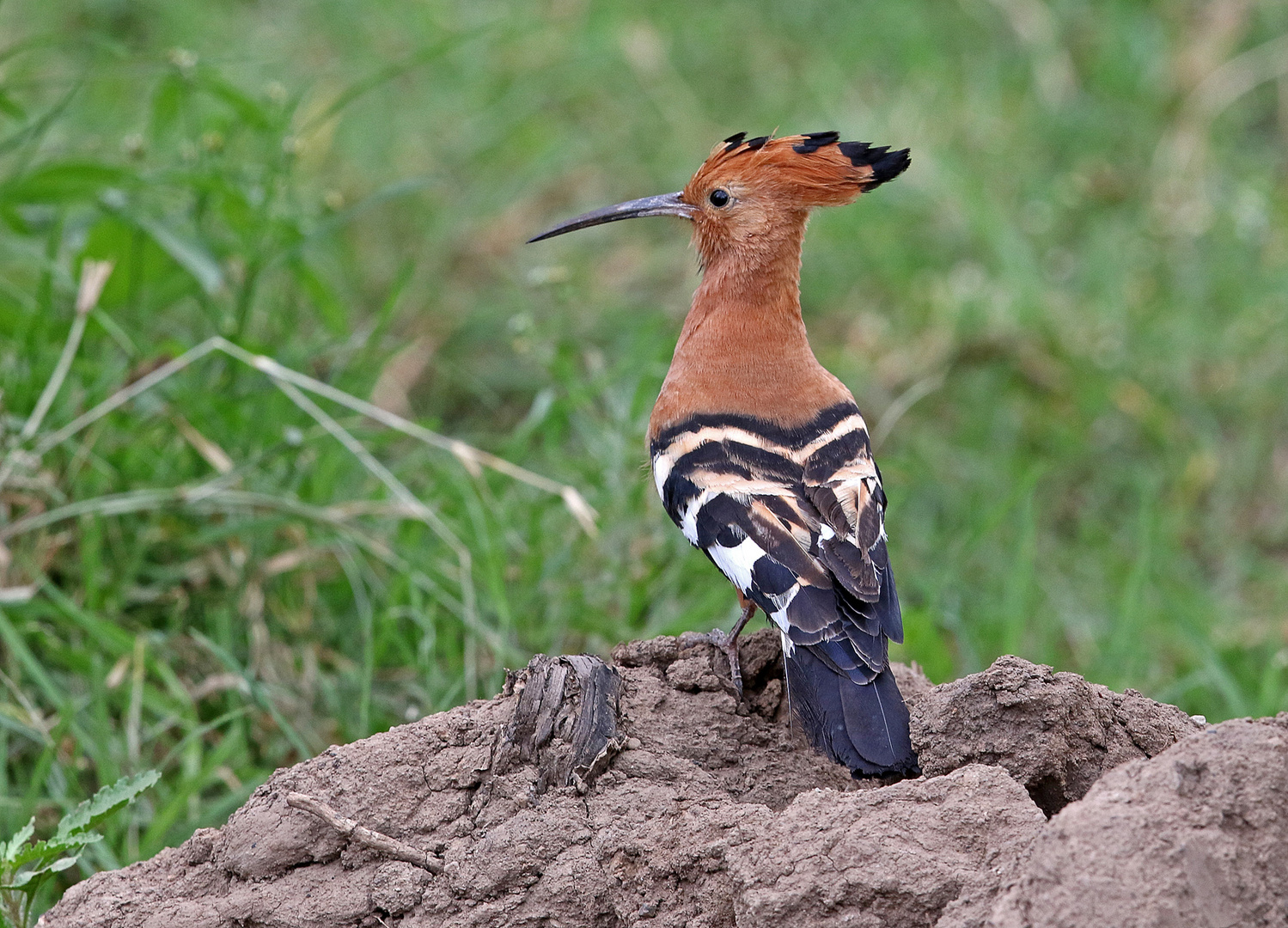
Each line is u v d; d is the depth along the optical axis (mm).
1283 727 5418
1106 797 5184
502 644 10180
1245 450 15078
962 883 5363
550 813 6273
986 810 5648
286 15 20266
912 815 5656
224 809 9148
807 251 17188
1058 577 13258
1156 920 4836
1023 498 12430
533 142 18172
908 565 12945
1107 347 15766
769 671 7410
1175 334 16078
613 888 6020
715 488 7609
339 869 6355
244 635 10531
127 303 12336
